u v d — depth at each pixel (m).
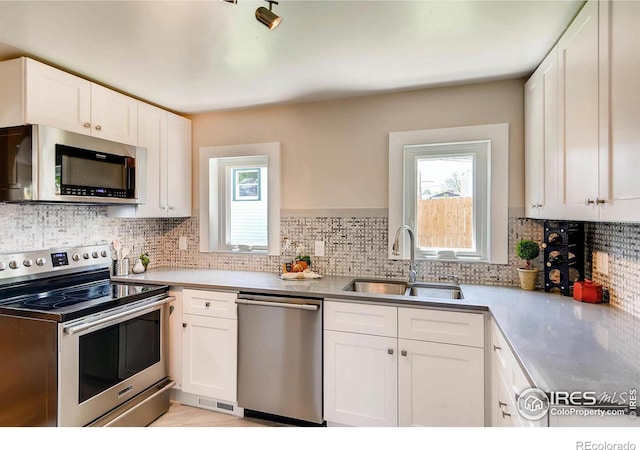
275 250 2.86
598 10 1.27
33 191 1.87
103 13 1.55
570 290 2.01
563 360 1.13
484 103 2.35
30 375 1.79
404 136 2.52
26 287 2.10
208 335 2.38
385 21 1.61
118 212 2.63
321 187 2.75
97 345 1.94
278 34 1.73
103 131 2.30
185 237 3.15
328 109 2.72
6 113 1.91
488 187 2.39
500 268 2.34
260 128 2.91
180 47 1.86
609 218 1.19
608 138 1.20
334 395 2.09
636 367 1.08
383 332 2.00
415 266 2.51
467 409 1.84
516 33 1.70
